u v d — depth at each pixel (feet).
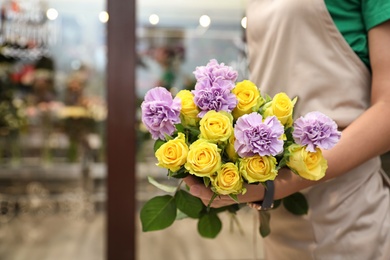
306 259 2.99
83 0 14.38
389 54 2.60
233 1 14.17
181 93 2.41
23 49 13.38
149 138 12.51
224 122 2.20
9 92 13.97
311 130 2.18
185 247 10.46
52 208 13.83
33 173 13.89
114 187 5.76
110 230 5.79
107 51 5.61
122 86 5.65
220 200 2.41
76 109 14.74
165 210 2.74
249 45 3.29
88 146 14.35
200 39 14.76
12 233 12.11
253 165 2.15
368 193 2.90
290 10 2.83
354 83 2.82
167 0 14.32
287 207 2.96
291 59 2.89
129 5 5.57
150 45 14.75
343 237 2.87
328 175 2.48
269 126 2.13
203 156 2.13
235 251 10.07
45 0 13.38
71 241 11.54
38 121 14.33
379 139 2.52
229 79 2.39
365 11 2.73
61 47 14.71
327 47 2.81
